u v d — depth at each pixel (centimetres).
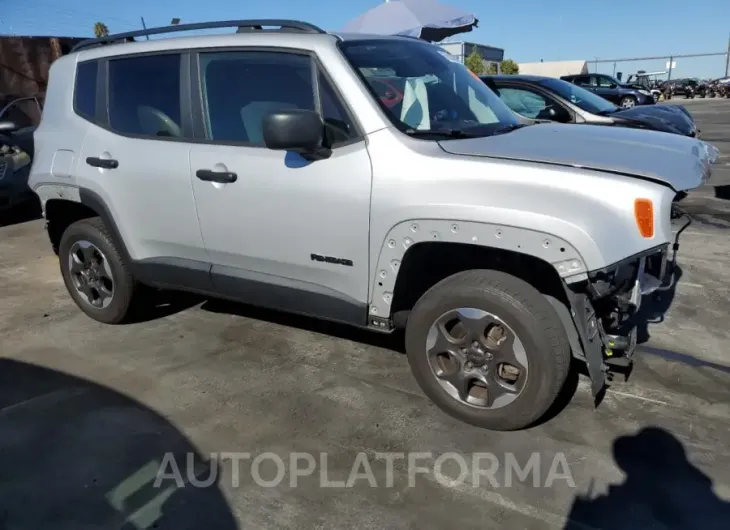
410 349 316
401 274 303
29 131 805
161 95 377
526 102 737
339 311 329
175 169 365
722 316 436
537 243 261
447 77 373
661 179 270
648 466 278
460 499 261
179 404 338
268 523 250
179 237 378
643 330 414
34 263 610
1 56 1252
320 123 292
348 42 334
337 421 319
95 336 430
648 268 306
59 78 434
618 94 1588
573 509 254
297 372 371
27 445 303
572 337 282
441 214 278
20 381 366
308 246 326
